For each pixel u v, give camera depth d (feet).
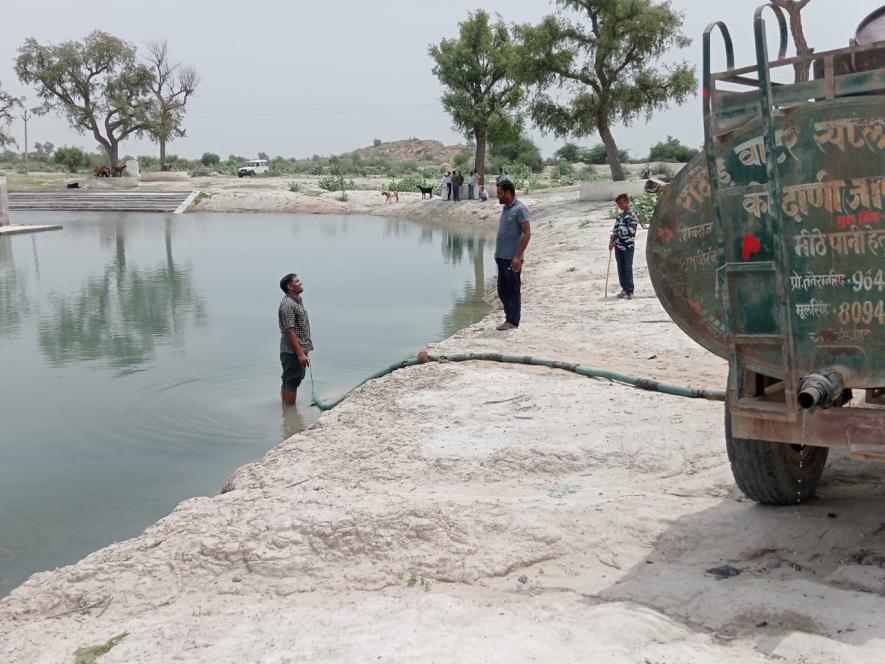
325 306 59.67
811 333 13.98
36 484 26.99
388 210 176.14
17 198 202.69
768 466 16.38
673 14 127.54
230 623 14.25
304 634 13.48
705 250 15.56
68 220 161.58
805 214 13.76
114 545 18.67
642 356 33.99
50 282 75.10
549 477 20.66
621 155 322.55
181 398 36.50
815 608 12.98
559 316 44.24
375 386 31.60
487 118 179.83
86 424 33.12
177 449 30.01
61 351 47.11
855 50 13.00
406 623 13.42
